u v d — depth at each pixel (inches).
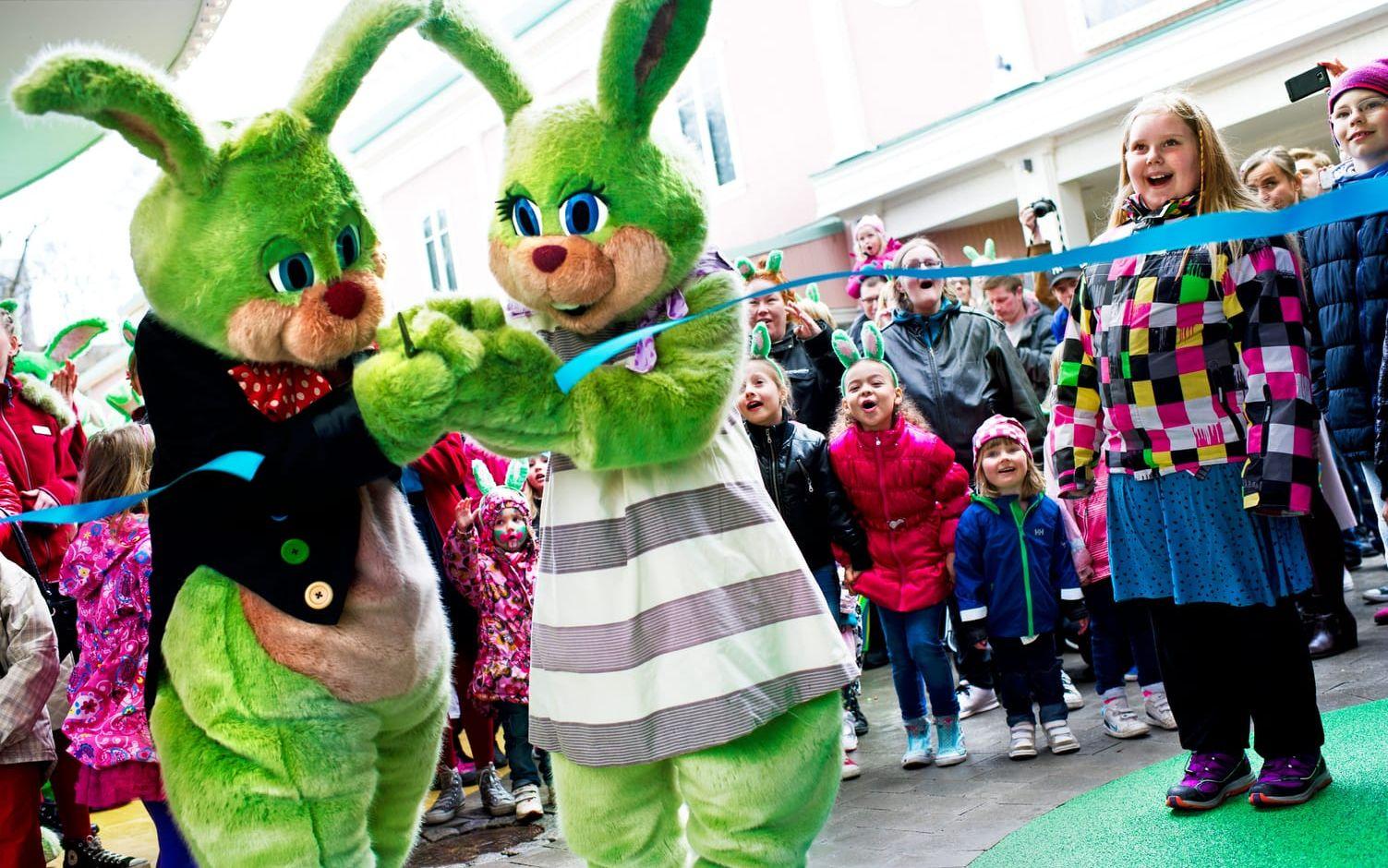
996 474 176.7
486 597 184.4
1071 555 177.5
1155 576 132.6
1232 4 395.5
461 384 95.3
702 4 99.8
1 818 149.6
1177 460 130.0
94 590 145.2
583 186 101.0
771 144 594.9
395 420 94.2
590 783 103.3
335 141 108.2
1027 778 163.2
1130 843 124.4
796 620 103.9
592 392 98.3
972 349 222.8
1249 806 128.3
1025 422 221.6
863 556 183.8
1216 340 128.8
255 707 97.0
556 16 571.8
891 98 540.1
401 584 105.4
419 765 111.5
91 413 286.4
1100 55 434.6
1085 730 185.6
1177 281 129.3
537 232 103.1
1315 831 117.7
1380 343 173.9
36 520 90.7
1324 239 184.4
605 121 102.5
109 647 141.7
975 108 474.9
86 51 93.4
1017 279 283.1
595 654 102.2
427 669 107.3
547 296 100.7
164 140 96.4
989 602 175.8
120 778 134.2
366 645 101.2
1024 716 175.5
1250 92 406.0
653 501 103.2
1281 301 126.0
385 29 103.3
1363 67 160.4
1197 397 129.4
